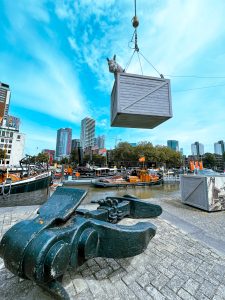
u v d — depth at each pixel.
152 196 14.69
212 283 1.99
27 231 1.35
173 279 2.06
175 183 23.81
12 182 11.29
